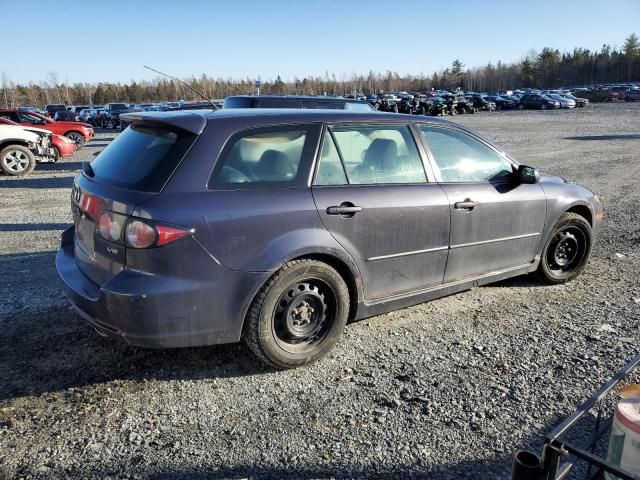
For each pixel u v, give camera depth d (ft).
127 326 10.00
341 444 9.09
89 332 13.12
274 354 11.13
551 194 15.96
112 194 10.37
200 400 10.39
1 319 13.80
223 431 9.45
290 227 10.94
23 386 10.73
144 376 11.21
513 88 406.00
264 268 10.64
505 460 8.74
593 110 154.40
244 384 10.98
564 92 220.64
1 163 42.45
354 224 11.77
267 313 10.89
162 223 9.77
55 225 24.77
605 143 65.98
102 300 10.10
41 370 11.36
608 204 30.30
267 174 11.10
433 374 11.38
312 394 10.62
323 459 8.71
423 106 139.95
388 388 10.84
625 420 6.61
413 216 12.67
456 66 459.73
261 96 36.09
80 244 11.64
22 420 9.65
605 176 40.29
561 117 124.67
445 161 13.92
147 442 9.13
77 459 8.69
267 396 10.54
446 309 14.96
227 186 10.57
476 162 14.60
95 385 10.85
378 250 12.26
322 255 11.55
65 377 11.10
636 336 13.24
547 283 16.97
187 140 10.60
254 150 11.10
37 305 14.78
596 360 12.00
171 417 9.84
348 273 12.03
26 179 41.01
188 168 10.34
